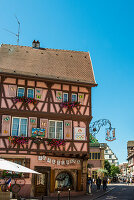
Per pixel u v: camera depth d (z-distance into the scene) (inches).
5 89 768.9
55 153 773.3
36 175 760.3
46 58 934.4
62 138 795.4
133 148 2608.3
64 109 812.0
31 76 783.1
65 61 948.6
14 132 754.8
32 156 755.4
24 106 773.9
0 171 725.3
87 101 844.6
